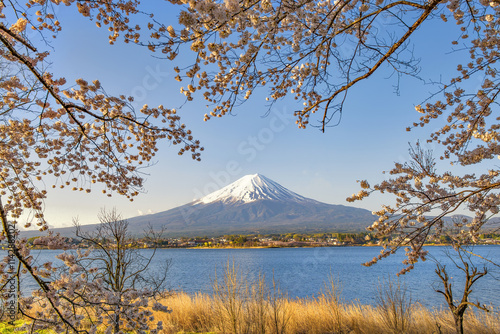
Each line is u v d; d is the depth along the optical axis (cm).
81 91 431
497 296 1555
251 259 7012
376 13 312
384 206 450
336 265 5034
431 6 287
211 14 249
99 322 409
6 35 345
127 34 387
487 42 429
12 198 434
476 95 443
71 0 333
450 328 677
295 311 848
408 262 480
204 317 855
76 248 355
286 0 297
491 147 424
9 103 367
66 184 497
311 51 375
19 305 301
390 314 734
